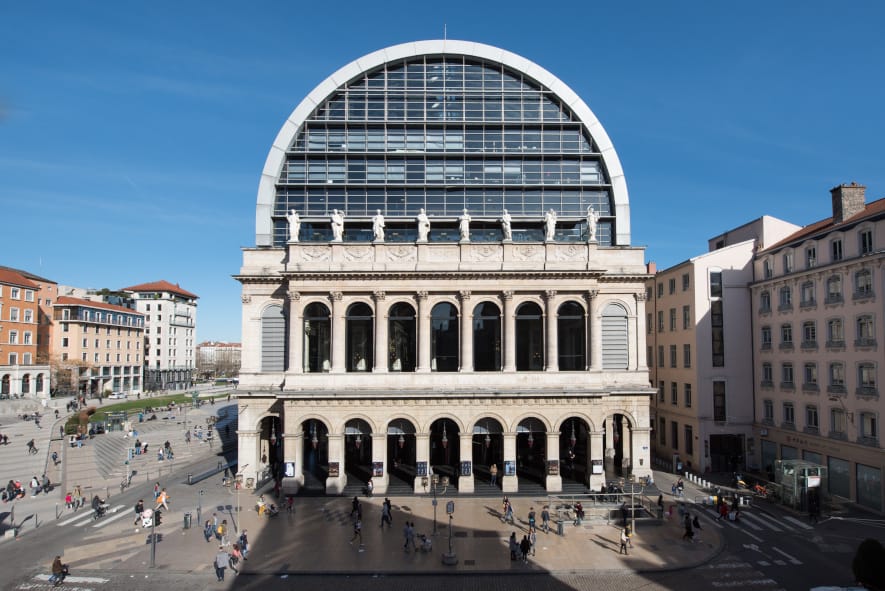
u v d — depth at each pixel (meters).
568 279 52.97
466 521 43.41
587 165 59.56
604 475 52.72
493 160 59.16
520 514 45.19
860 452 46.53
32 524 43.69
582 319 54.06
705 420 60.44
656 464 65.00
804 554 37.00
